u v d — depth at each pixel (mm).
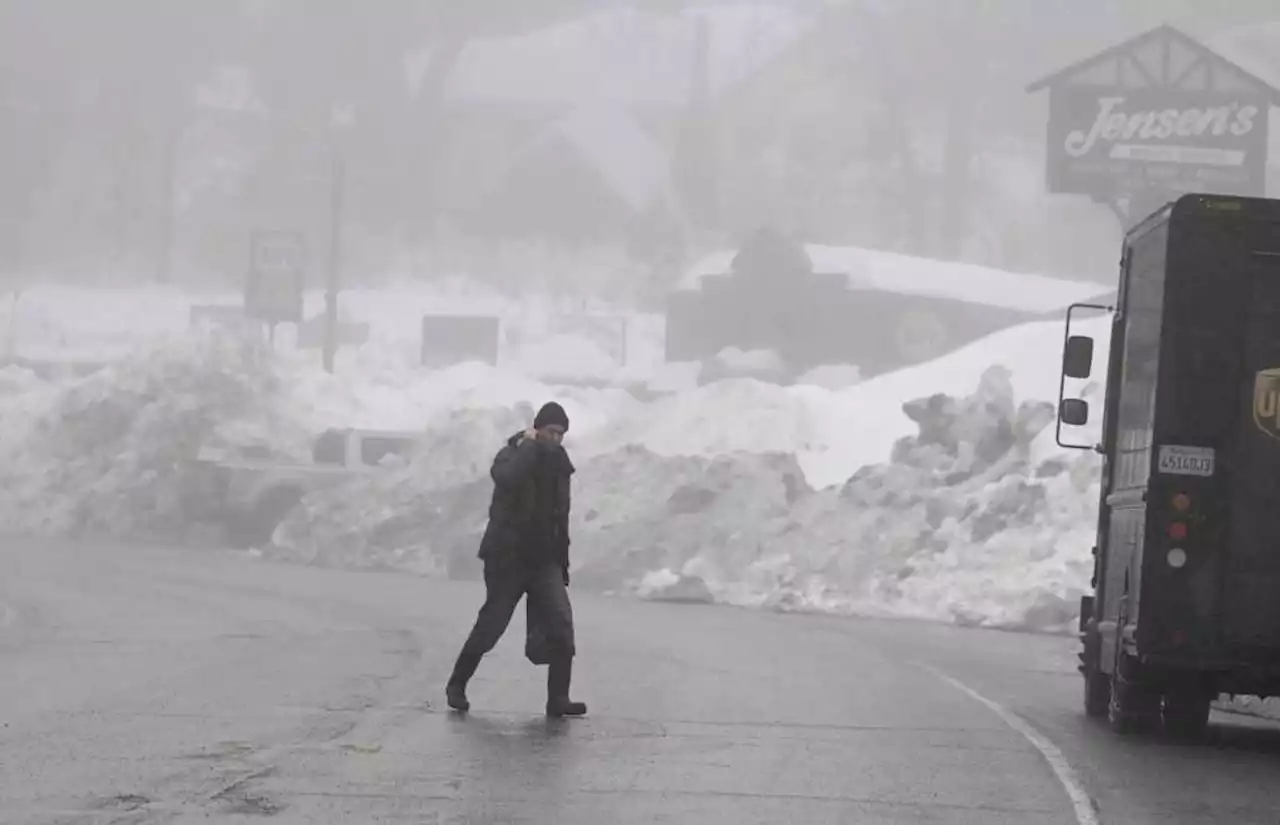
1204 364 35156
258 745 31875
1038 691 45594
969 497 77375
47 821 24516
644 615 67062
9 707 36281
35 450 111562
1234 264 35219
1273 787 31125
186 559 92125
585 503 86125
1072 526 73875
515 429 96750
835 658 51500
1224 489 35000
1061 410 42875
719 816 26406
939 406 82625
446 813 25984
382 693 39969
